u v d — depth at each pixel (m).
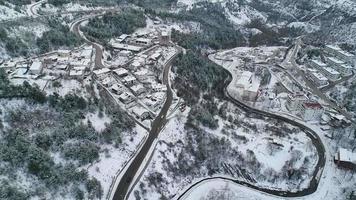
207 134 146.00
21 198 90.81
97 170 114.69
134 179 117.19
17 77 145.12
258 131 160.50
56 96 130.12
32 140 110.31
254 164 139.00
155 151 130.75
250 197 126.69
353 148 155.38
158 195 117.25
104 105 139.75
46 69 160.00
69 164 110.12
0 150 100.56
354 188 133.25
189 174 130.88
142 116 146.38
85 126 123.56
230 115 166.25
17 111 118.25
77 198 103.06
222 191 126.81
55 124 120.94
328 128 169.00
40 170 101.06
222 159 139.75
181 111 156.12
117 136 128.75
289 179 136.75
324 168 143.62
